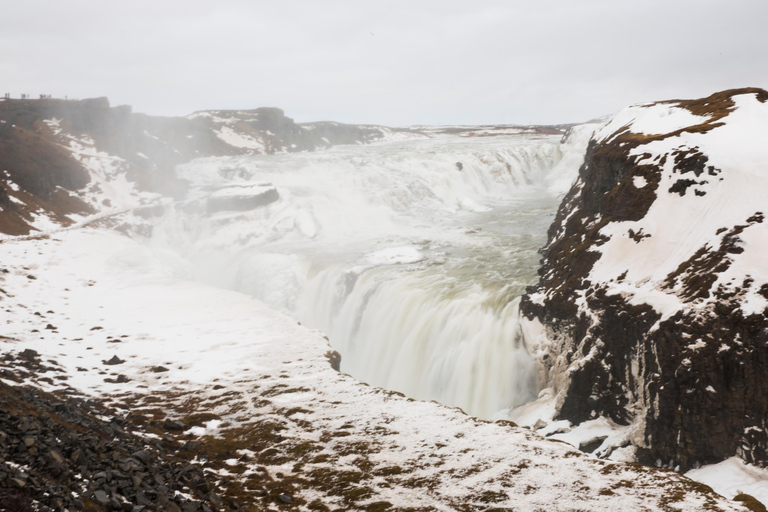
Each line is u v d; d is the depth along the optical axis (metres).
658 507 11.48
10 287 35.28
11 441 9.62
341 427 17.05
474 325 35.28
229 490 12.73
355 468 14.14
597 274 31.52
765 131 33.97
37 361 22.23
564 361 29.73
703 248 28.27
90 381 21.11
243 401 19.48
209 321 30.30
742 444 22.31
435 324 37.16
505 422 17.30
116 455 11.23
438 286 40.56
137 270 43.44
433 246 51.75
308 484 13.38
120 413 17.56
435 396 35.38
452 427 16.80
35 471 8.91
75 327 28.77
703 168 32.16
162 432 16.44
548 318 31.81
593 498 12.02
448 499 12.32
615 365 27.14
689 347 23.92
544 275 37.12
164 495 10.05
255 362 23.92
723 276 25.70
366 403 19.19
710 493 12.09
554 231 46.66
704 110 41.06
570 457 14.42
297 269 49.97
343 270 47.34
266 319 30.77
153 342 26.58
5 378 18.19
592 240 34.81
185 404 19.22
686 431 23.42
